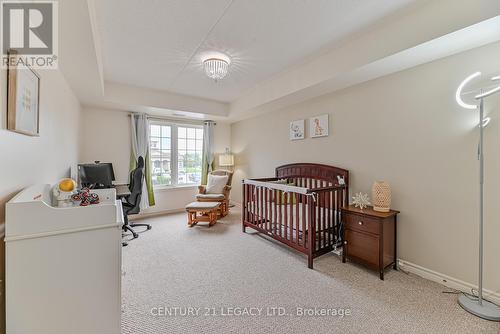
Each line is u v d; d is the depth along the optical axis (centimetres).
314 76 277
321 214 272
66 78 248
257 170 475
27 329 99
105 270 111
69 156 275
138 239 327
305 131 357
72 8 134
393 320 163
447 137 206
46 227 100
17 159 124
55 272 102
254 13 188
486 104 184
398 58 208
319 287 205
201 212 410
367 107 270
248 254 277
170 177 491
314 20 198
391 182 249
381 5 179
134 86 372
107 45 240
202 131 535
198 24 204
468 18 158
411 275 226
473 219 193
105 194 182
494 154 181
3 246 105
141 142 432
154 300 187
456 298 188
